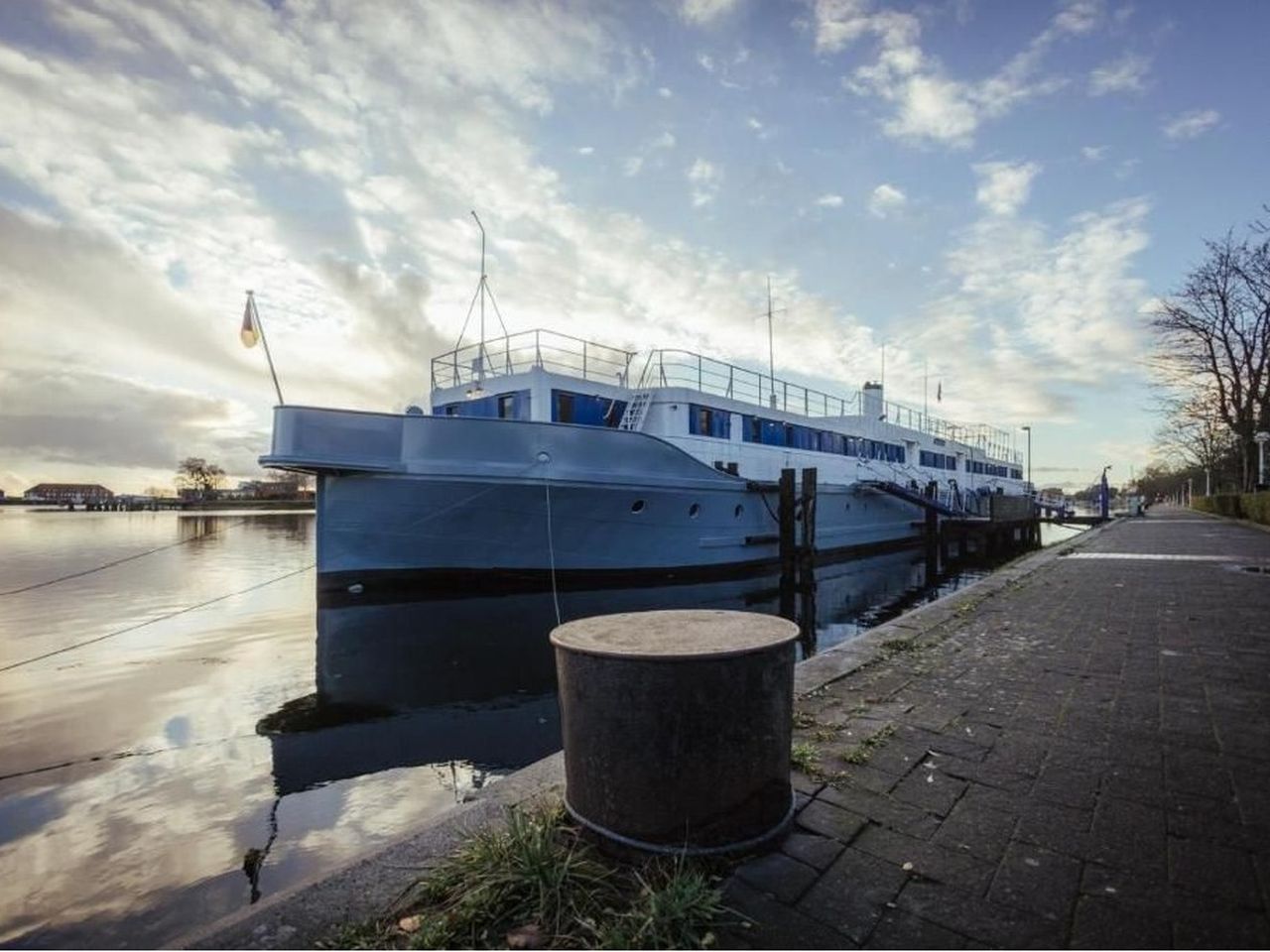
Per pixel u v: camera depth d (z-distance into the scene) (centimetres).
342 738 673
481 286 1741
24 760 602
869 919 217
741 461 1895
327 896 229
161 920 347
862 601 1623
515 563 1473
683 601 1488
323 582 1361
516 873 232
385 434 1296
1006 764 342
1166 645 599
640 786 251
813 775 328
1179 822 279
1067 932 210
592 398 1630
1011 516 3659
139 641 1160
